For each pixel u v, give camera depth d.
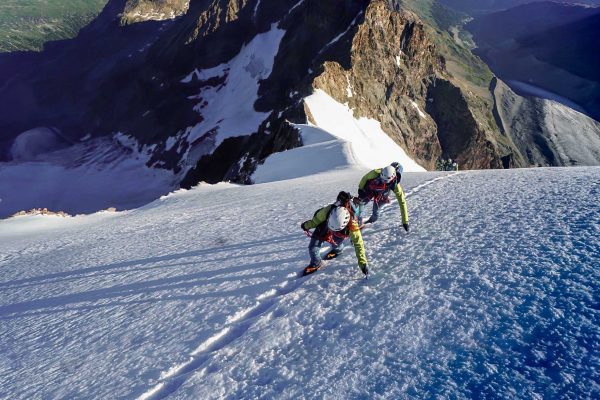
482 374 4.19
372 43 90.12
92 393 5.03
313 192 15.27
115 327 6.59
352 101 74.00
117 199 121.25
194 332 5.87
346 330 5.25
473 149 102.88
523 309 5.01
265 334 5.46
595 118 196.50
